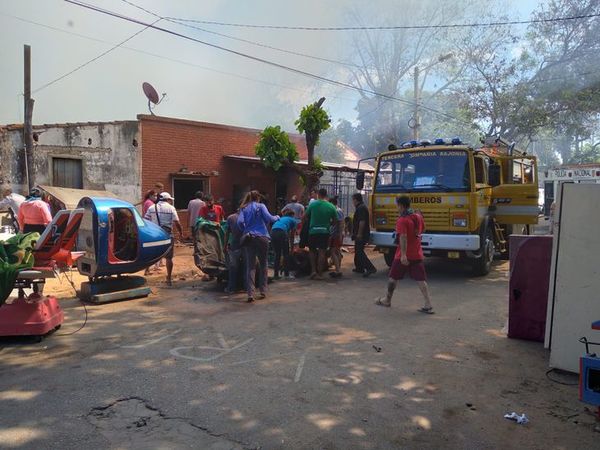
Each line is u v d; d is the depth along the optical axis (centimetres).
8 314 511
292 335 556
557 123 2306
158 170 1440
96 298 689
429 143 959
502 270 1054
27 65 1221
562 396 403
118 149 1393
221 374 436
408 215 664
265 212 736
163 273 961
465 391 409
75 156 1355
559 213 453
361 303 721
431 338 552
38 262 671
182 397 386
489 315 656
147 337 542
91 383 411
